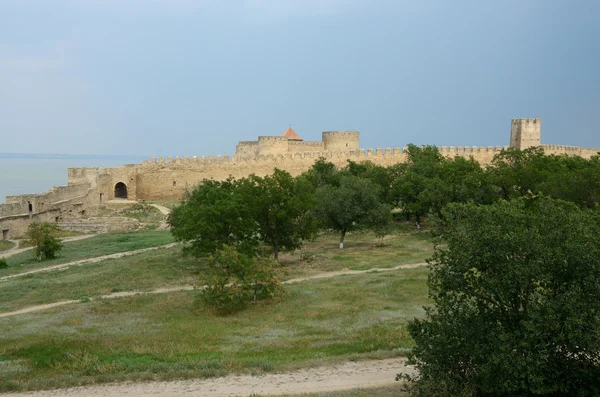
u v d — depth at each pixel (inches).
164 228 2608.3
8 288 1373.0
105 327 983.0
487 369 530.9
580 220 564.4
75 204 2837.1
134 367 751.7
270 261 1307.8
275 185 1745.8
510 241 537.0
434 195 2297.0
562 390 522.0
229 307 1113.4
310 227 1763.0
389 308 1077.8
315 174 2800.2
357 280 1379.2
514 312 556.4
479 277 566.9
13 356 823.7
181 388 677.9
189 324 1007.0
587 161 2600.9
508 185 2180.1
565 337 511.2
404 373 708.7
